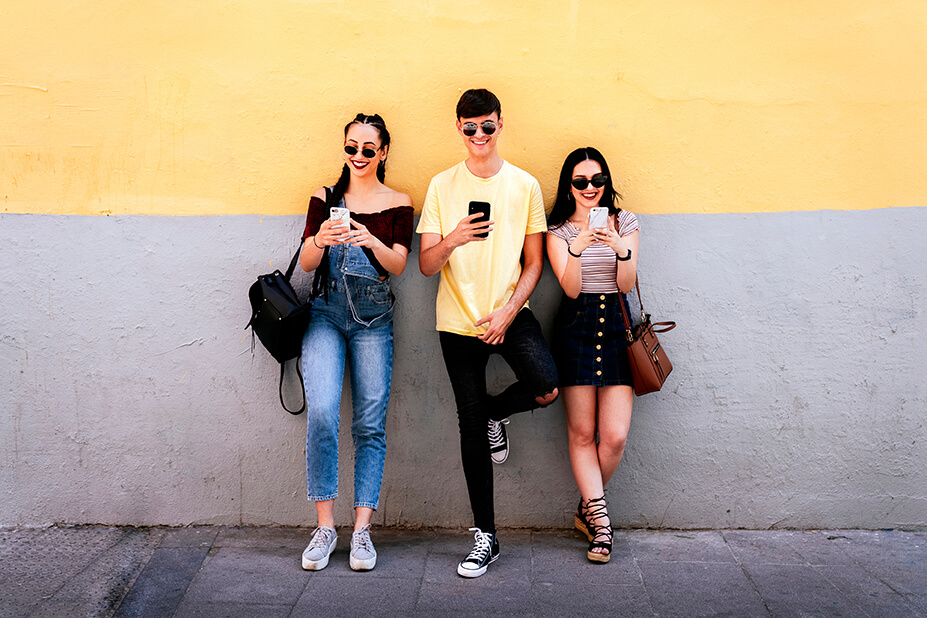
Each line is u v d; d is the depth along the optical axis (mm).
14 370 3486
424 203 3361
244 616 2838
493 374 3543
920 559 3277
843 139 3387
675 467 3543
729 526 3551
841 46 3348
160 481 3541
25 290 3453
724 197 3424
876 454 3510
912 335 3457
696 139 3398
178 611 2869
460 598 2959
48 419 3510
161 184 3426
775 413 3508
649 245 3443
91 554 3305
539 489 3557
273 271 3365
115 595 2982
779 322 3469
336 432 3162
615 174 3422
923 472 3512
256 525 3562
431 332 3490
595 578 3121
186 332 3484
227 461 3543
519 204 3189
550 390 3123
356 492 3236
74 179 3420
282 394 3500
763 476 3541
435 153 3416
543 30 3352
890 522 3541
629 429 3527
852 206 3414
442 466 3549
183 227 3441
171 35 3363
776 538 3477
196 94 3389
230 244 3449
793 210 3426
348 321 3213
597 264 3240
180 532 3520
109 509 3545
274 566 3217
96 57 3371
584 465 3322
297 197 3438
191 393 3514
